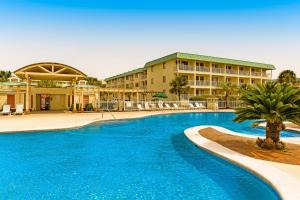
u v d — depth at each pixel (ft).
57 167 28.30
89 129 54.49
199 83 151.74
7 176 25.27
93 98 114.42
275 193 19.17
